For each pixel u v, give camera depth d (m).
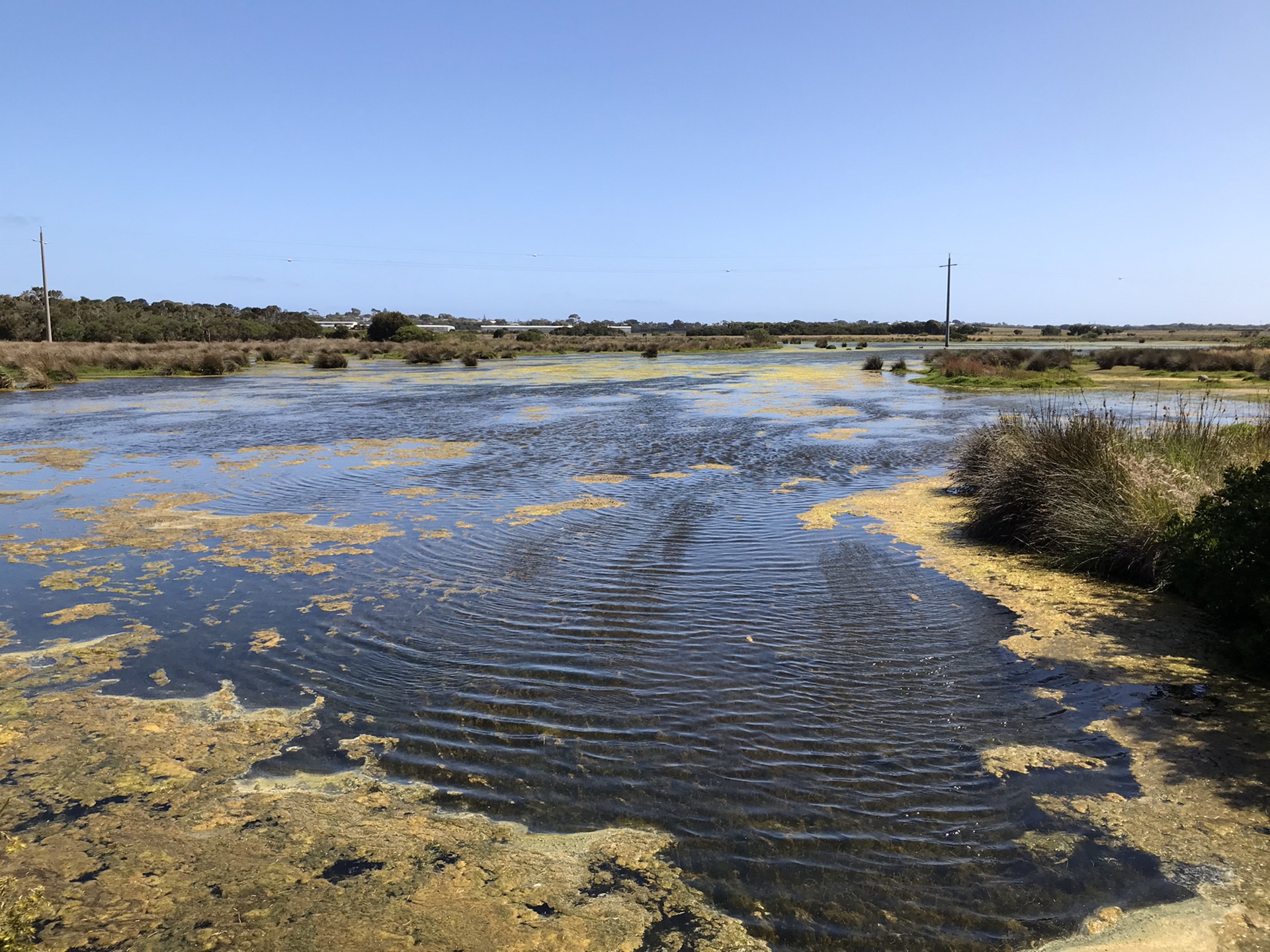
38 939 3.16
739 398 28.69
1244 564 5.97
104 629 6.60
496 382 37.19
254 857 3.70
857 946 3.12
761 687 5.43
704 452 16.08
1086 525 8.06
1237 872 3.49
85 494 12.16
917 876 3.53
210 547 9.11
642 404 26.59
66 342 64.19
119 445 17.44
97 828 3.92
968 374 36.03
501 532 9.66
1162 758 4.45
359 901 3.40
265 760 4.57
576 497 11.71
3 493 12.28
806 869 3.58
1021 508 9.11
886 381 36.69
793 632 6.41
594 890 3.47
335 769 4.46
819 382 36.31
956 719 4.95
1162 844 3.70
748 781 4.30
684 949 3.12
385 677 5.64
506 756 4.58
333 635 6.42
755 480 13.04
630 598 7.24
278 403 27.41
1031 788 4.19
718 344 82.44
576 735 4.80
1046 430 9.72
